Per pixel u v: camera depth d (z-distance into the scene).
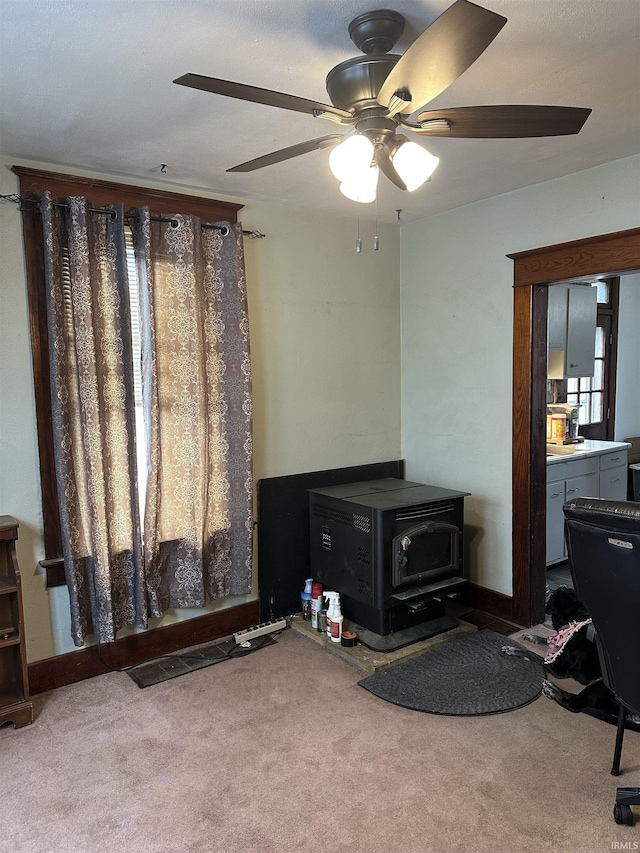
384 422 3.95
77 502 2.66
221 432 3.09
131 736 2.37
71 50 1.70
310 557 3.48
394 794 2.01
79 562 2.68
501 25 1.10
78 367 2.59
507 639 3.17
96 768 2.18
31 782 2.11
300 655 3.06
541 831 1.83
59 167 2.66
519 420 3.27
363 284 3.77
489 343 3.42
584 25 1.61
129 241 2.86
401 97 1.38
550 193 3.03
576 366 4.69
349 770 2.14
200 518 2.96
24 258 2.60
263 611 3.40
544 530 3.36
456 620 3.32
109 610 2.68
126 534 2.79
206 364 3.02
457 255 3.55
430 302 3.76
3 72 1.82
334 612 3.10
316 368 3.58
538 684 2.71
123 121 2.20
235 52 1.73
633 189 2.71
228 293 3.06
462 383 3.60
